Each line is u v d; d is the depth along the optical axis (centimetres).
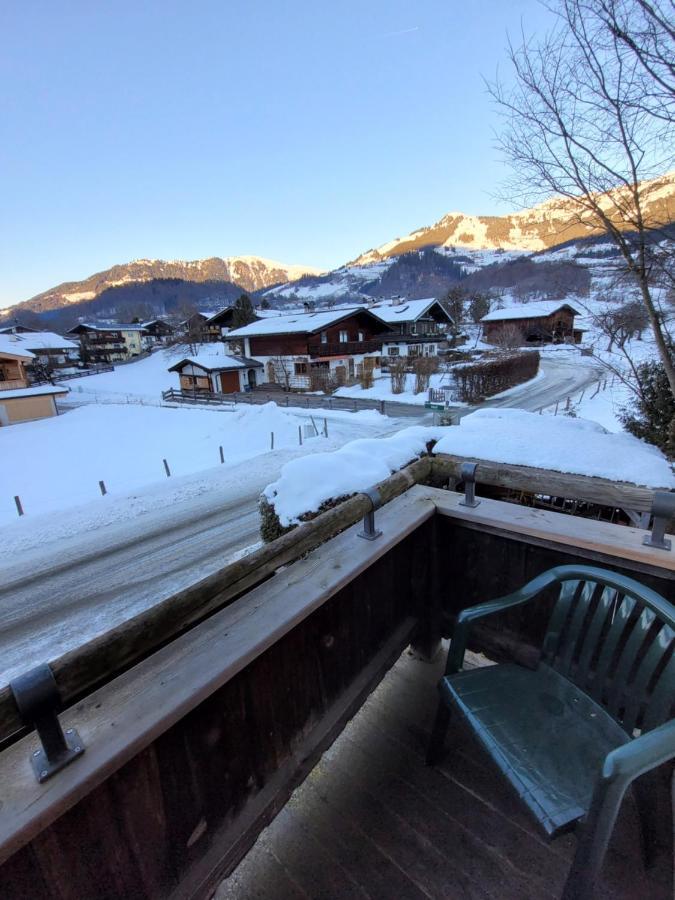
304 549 142
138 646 102
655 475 229
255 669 117
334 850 133
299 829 140
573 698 138
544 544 159
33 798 72
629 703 126
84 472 1151
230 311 4078
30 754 81
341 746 167
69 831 81
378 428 1419
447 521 188
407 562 184
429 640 202
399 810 143
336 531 148
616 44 292
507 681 145
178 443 1390
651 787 121
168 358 4556
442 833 136
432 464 211
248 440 1323
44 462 1300
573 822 102
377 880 125
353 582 152
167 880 101
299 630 130
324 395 2208
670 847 121
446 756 161
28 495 986
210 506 801
